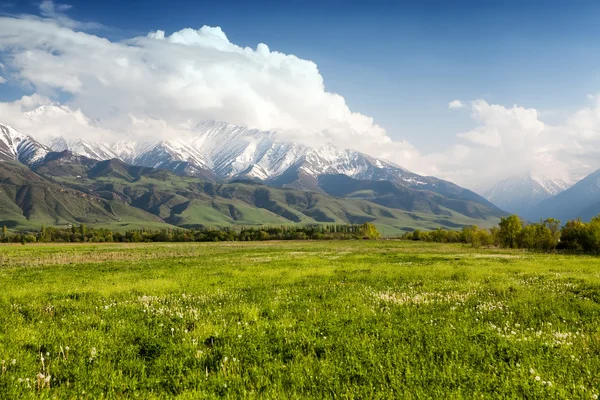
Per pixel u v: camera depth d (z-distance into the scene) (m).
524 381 6.50
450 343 8.65
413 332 9.73
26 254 59.75
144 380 7.04
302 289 17.84
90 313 12.32
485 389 6.36
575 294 15.69
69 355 8.16
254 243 133.50
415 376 6.81
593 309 12.56
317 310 12.69
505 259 39.88
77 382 6.82
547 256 47.88
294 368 7.38
